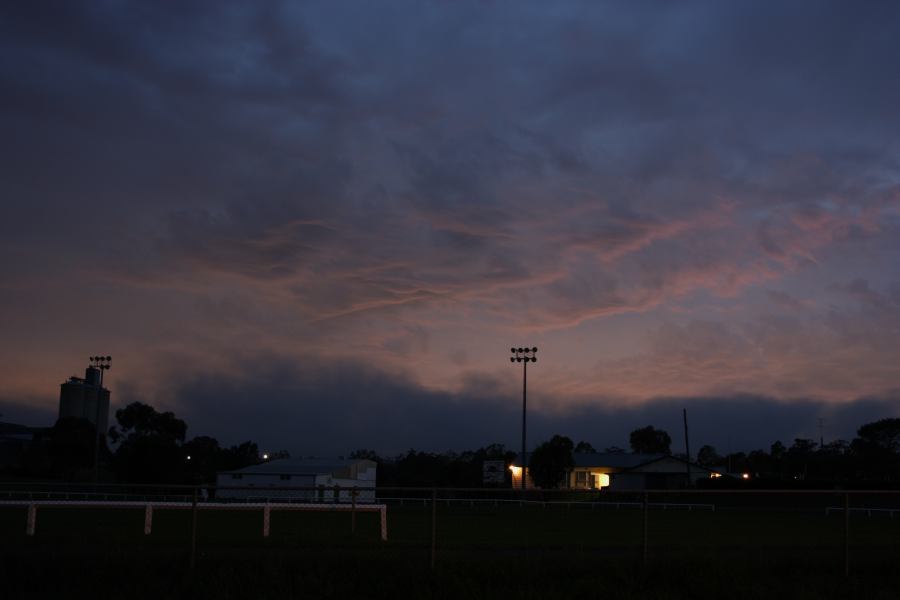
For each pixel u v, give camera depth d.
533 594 14.52
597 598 14.92
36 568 14.86
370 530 29.27
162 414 90.25
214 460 105.38
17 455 100.75
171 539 21.16
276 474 69.81
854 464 106.38
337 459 77.88
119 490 61.28
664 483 88.88
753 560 18.20
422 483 86.50
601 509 58.06
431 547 16.09
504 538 26.41
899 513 53.97
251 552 17.92
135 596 13.81
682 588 15.78
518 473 91.50
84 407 99.00
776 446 142.88
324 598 14.30
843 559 18.41
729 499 67.69
